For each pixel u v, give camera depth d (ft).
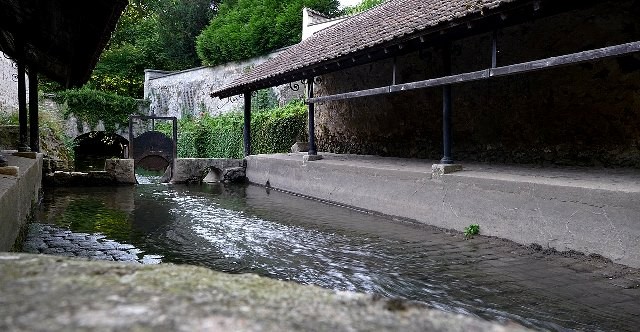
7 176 15.65
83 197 33.63
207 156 69.87
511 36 26.71
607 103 22.38
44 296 3.23
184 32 101.96
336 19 56.75
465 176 20.43
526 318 10.42
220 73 79.61
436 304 11.44
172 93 87.92
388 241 19.03
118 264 4.25
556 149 25.04
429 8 24.11
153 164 44.83
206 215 26.08
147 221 24.04
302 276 14.06
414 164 28.84
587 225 15.29
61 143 57.93
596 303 11.34
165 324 2.85
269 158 41.06
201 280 3.93
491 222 19.06
